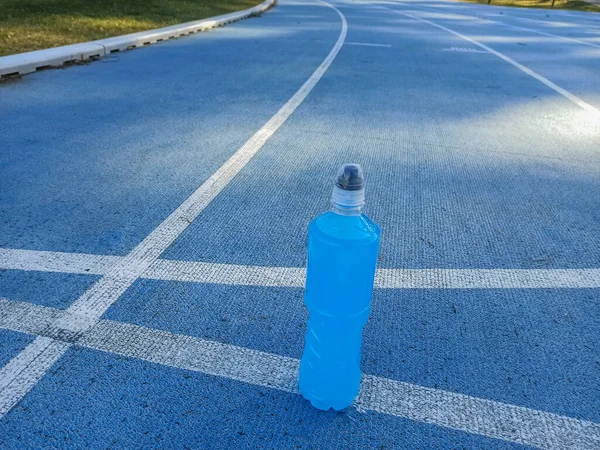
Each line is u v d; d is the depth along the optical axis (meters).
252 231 3.49
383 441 1.98
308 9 21.97
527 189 4.40
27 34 9.55
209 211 3.73
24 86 6.86
